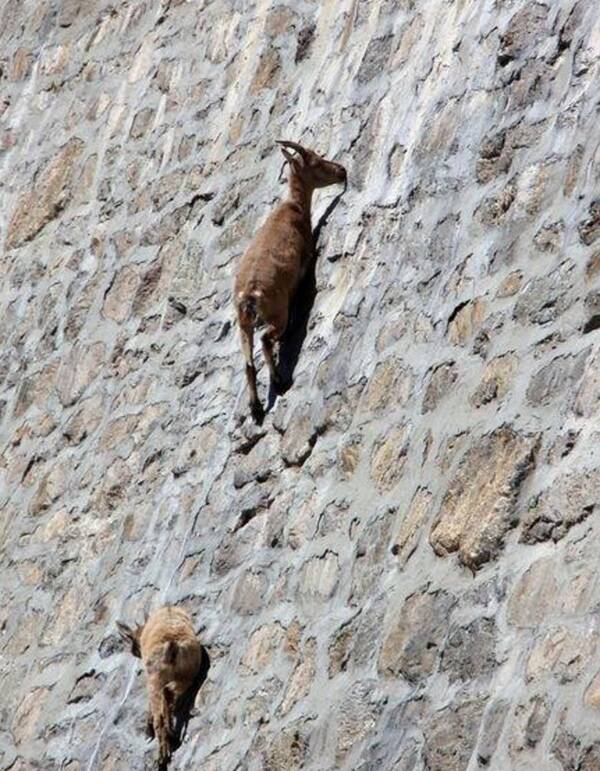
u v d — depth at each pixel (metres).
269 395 29.55
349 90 31.77
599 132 24.19
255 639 26.78
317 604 25.78
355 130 30.88
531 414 22.89
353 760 23.30
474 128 27.39
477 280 25.52
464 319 25.36
